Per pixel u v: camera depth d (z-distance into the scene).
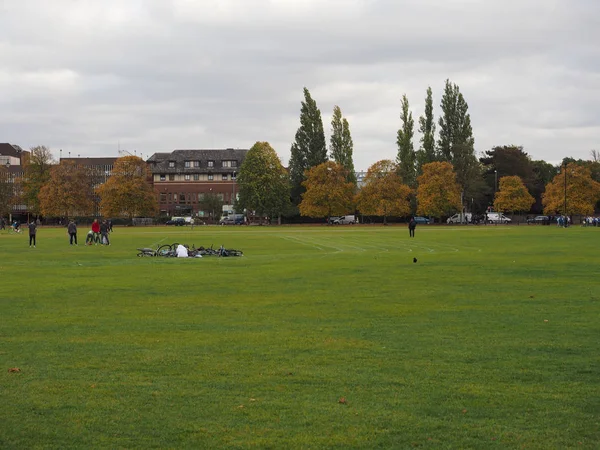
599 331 16.14
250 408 10.30
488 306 20.30
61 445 8.88
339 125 151.25
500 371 12.40
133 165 140.38
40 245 62.59
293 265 36.31
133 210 139.00
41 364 13.04
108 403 10.55
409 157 150.75
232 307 20.41
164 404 10.49
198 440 9.05
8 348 14.48
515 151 169.12
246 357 13.53
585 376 12.04
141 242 67.69
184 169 184.00
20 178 160.00
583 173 129.50
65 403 10.56
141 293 24.00
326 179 136.88
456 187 136.75
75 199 140.12
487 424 9.61
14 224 103.50
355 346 14.54
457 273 30.77
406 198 145.25
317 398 10.78
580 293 23.22
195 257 44.66
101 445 8.88
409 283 26.70
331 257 42.88
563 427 9.48
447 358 13.41
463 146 146.25
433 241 65.06
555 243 58.84
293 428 9.46
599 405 10.41
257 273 31.67
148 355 13.75
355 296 22.83
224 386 11.46
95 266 37.12
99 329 16.70
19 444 8.91
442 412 10.09
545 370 12.46
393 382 11.68
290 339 15.33
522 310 19.47
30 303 21.48
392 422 9.69
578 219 153.38
